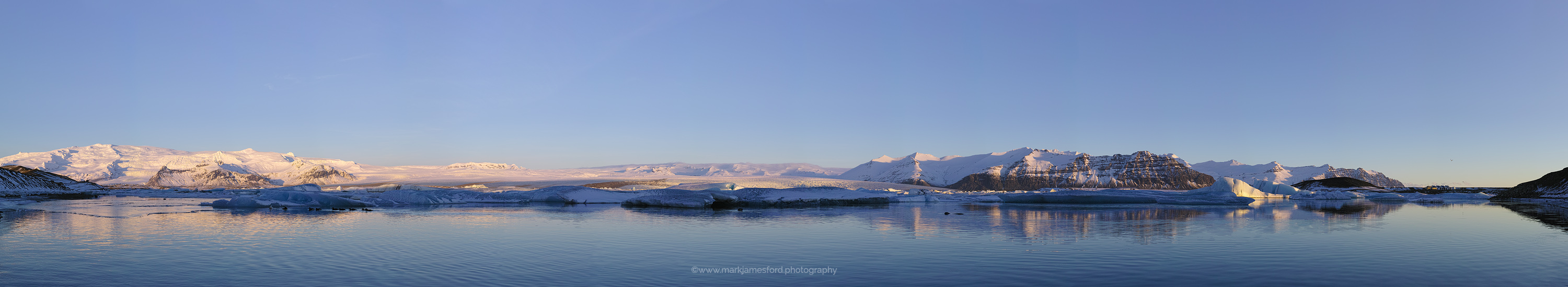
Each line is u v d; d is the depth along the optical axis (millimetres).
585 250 21609
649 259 19500
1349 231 29016
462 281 15648
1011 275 16516
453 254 20656
